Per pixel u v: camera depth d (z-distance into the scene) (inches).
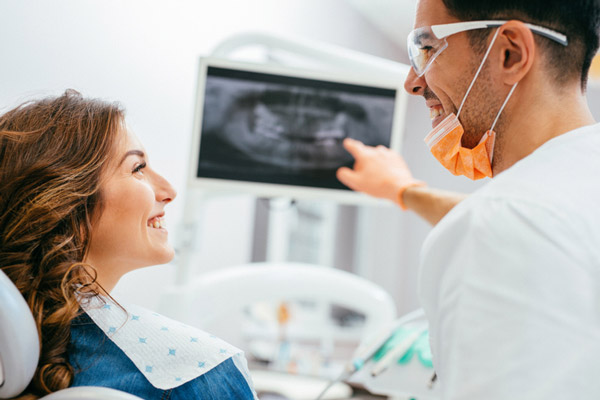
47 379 32.4
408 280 156.3
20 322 27.4
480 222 27.0
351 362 52.3
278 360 114.7
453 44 32.2
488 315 25.2
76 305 35.0
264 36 73.4
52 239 36.7
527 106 30.9
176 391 34.7
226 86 65.1
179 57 89.4
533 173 28.3
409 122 139.9
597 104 110.7
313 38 124.0
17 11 59.9
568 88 30.7
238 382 37.1
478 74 31.6
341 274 86.8
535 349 24.0
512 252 25.6
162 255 41.4
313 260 152.3
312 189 67.7
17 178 37.1
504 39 30.5
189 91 92.8
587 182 27.4
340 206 152.1
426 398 49.7
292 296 84.0
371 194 61.7
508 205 26.8
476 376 24.7
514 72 30.4
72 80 68.7
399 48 153.9
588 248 25.4
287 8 115.4
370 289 87.4
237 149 66.6
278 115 66.6
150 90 83.6
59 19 65.7
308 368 111.3
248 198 115.4
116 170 39.5
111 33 74.5
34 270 36.3
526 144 31.2
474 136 33.4
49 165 37.6
